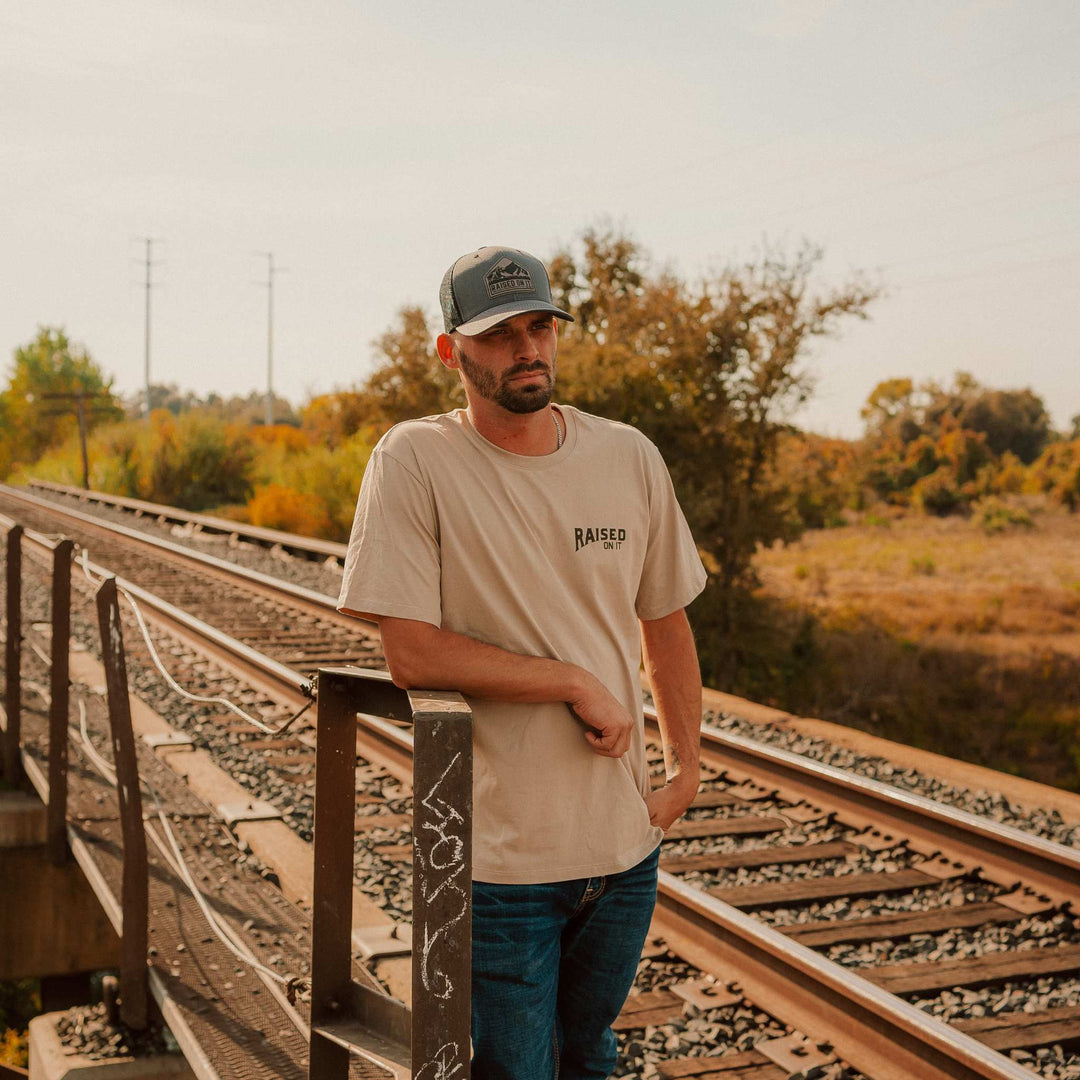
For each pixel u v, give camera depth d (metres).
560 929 2.09
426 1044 1.56
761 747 6.31
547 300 1.98
